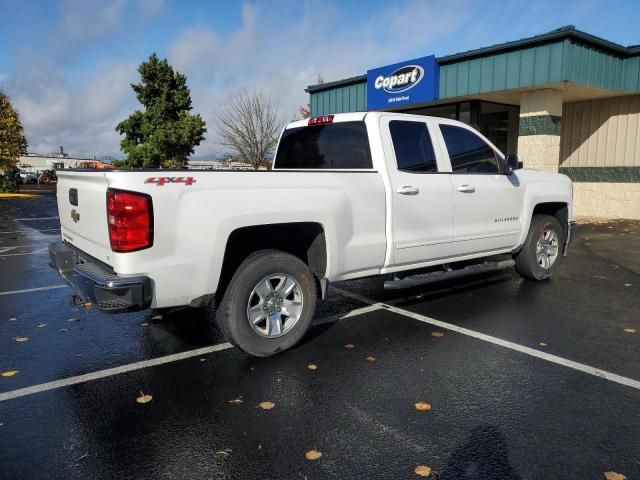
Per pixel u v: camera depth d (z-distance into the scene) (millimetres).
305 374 3918
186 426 3162
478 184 5648
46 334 4875
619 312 5438
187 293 3754
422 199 5070
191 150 23625
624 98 13477
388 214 4805
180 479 2645
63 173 4527
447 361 4137
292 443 2961
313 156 5617
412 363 4105
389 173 4832
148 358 4273
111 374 3949
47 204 23109
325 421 3203
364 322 5176
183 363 4164
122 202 3459
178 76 23125
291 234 4555
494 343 4535
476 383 3723
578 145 14688
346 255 4535
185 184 3656
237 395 3574
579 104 14508
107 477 2666
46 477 2668
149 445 2957
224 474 2680
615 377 3809
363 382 3762
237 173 3898
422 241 5125
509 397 3498
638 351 4332
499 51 11805
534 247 6570
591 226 12617
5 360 4234
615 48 11812
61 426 3172
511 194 6082
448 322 5145
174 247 3645
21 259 8984
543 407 3352
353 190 4539
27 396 3578
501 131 15914
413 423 3168
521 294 6195
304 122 5754
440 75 13109
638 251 9195
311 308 4395
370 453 2854
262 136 29312
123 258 3512
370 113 4977
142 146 22703
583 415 3242
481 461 2766
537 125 12383
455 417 3234
